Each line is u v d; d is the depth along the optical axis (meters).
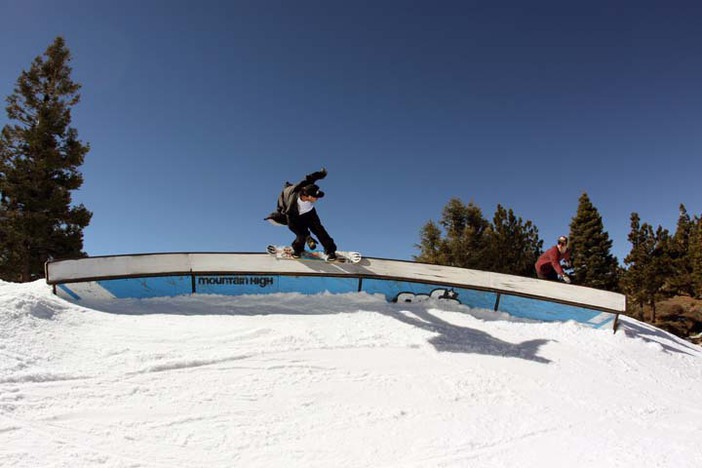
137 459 3.35
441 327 7.03
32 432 3.49
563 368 6.16
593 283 28.52
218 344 5.54
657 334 9.15
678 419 5.21
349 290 8.07
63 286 6.60
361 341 6.13
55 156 20.80
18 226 19.59
